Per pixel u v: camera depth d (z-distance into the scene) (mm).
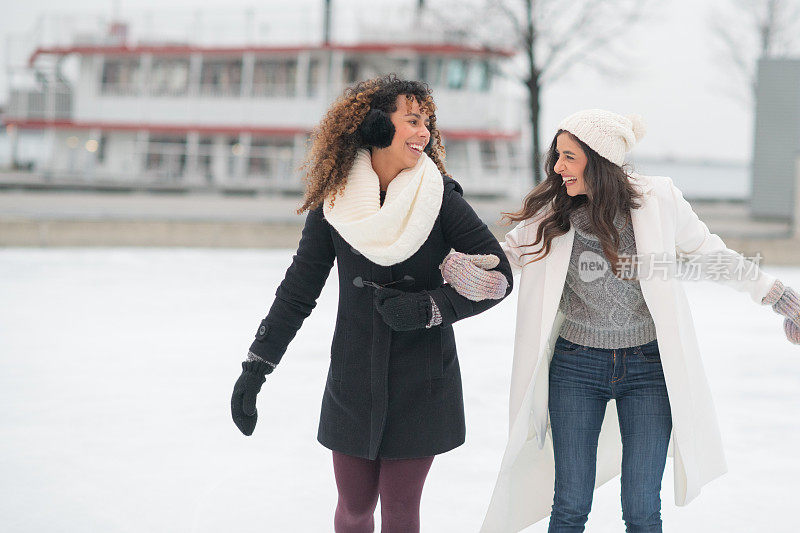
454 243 2639
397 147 2547
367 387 2617
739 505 3654
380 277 2598
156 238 16891
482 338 7855
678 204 2752
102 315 8883
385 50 29719
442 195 2557
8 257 14617
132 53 32219
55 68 33625
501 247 2682
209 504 3566
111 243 16688
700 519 3494
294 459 4215
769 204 22500
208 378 5996
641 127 2695
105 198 24641
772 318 9391
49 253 15492
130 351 6980
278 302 2711
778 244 15141
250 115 31609
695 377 2771
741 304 10578
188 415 5000
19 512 3416
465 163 29984
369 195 2521
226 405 5246
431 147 2775
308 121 31062
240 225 17109
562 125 2666
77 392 5527
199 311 9242
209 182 31047
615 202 2611
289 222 17266
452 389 2668
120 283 11570
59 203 21094
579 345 2746
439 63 29672
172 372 6184
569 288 2775
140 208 20531
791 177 22250
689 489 2697
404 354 2605
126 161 32750
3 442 4379
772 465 4199
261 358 2680
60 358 6648
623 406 2723
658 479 2674
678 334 2631
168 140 32625
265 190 29875
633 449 2684
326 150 2580
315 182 2615
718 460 2816
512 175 30328
